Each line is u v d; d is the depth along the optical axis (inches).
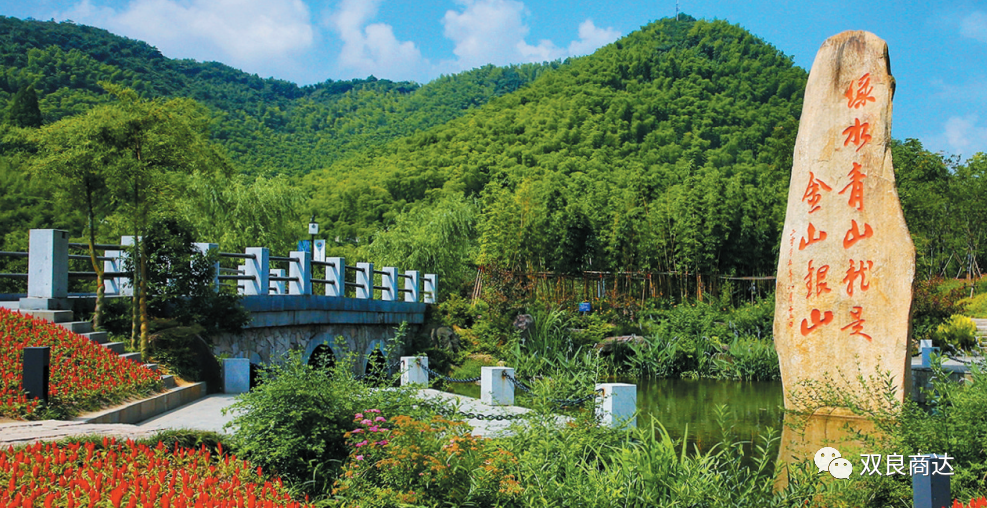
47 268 427.8
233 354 517.7
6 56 2407.7
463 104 4630.9
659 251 1050.7
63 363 344.2
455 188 1951.3
